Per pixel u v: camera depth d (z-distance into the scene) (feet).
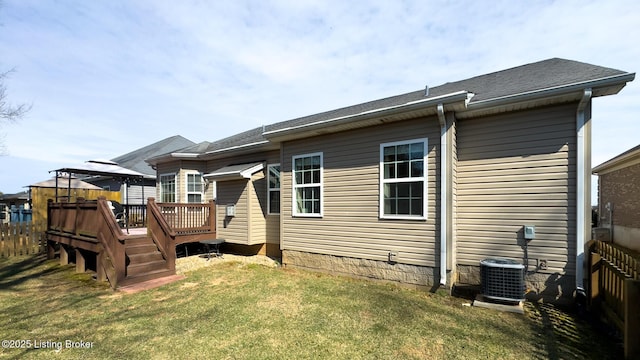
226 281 20.81
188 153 35.42
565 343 11.60
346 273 21.83
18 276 23.16
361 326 13.15
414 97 25.64
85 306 16.07
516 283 15.15
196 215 30.17
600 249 14.96
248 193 28.37
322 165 23.49
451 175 17.69
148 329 12.97
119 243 19.75
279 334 12.37
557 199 16.33
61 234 27.04
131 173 33.63
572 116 16.08
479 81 24.45
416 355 10.73
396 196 19.79
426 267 18.37
